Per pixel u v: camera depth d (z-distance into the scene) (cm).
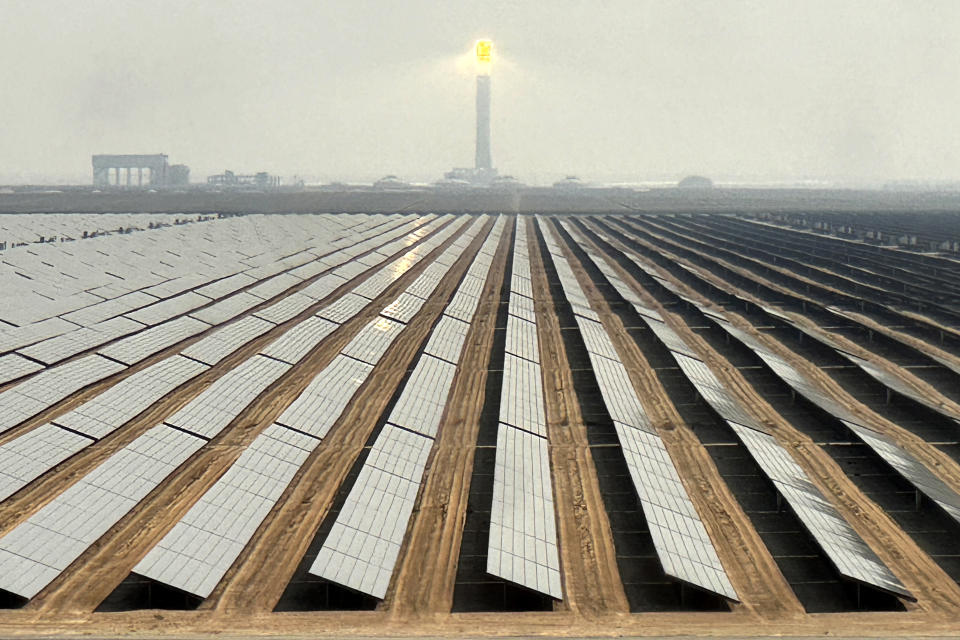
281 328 5788
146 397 4025
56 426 3497
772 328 6169
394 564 2572
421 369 4434
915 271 9119
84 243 8694
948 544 2806
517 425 3647
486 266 8881
